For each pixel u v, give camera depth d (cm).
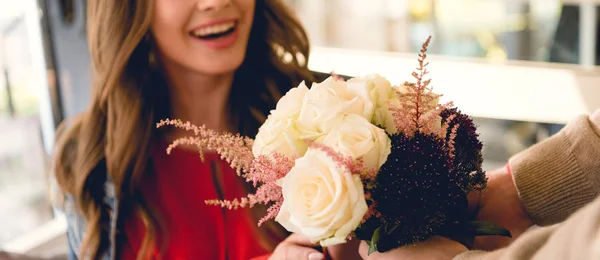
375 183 65
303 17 213
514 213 84
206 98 116
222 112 119
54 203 129
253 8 110
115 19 110
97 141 119
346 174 61
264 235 112
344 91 68
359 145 63
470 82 159
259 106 120
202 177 115
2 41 192
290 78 123
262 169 67
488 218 84
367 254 69
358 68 164
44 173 201
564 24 167
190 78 113
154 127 116
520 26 178
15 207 196
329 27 215
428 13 198
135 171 114
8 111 195
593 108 153
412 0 200
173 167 116
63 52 197
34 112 200
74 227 123
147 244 112
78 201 120
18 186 197
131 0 110
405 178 64
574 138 75
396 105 67
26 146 198
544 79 156
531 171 77
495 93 158
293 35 124
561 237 46
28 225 199
